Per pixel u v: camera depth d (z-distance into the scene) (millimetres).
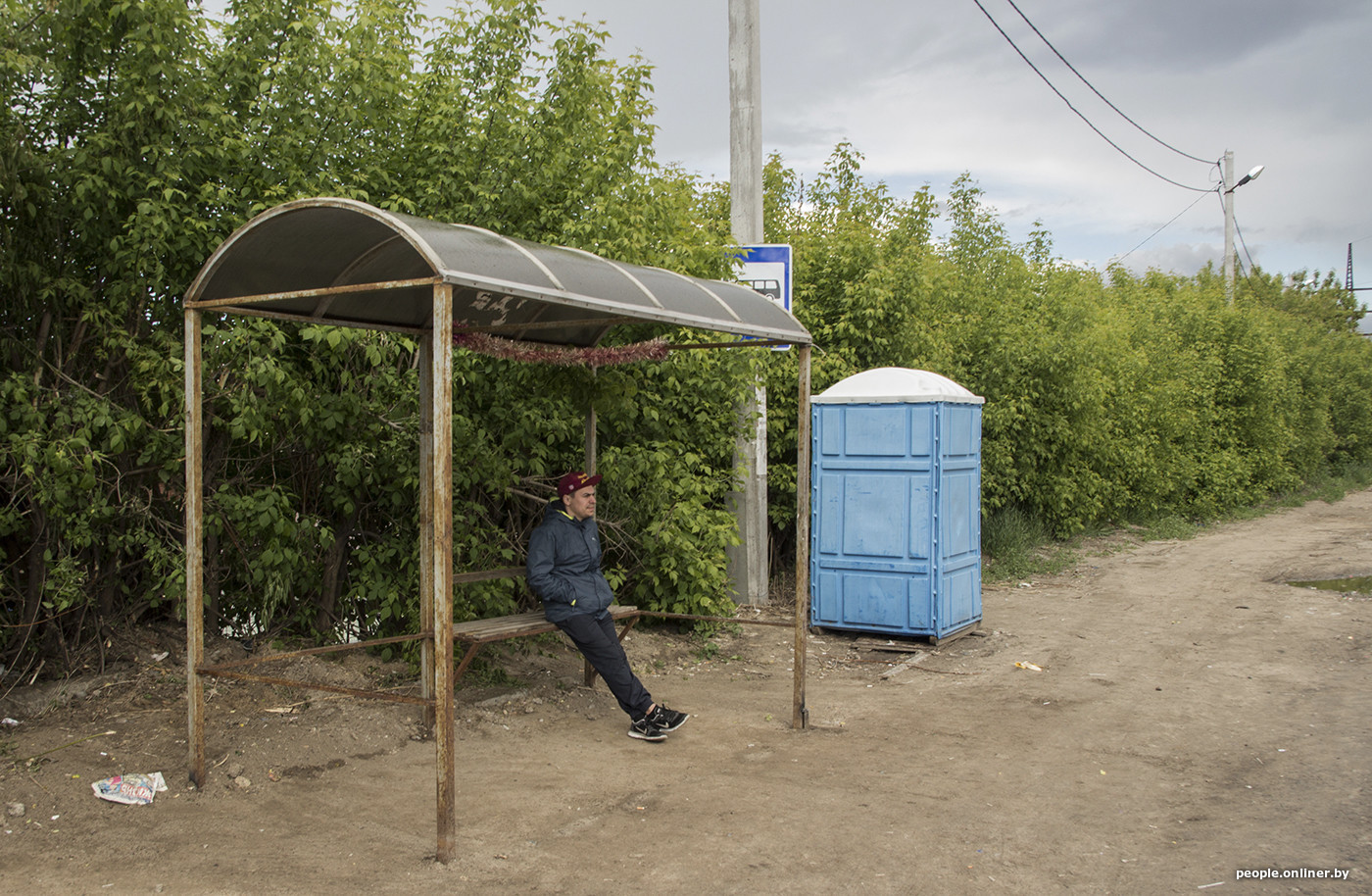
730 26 9555
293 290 4742
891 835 4176
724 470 9328
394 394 6156
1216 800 4637
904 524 8273
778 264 9164
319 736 5180
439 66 6809
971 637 8570
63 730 5055
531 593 7258
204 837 4008
